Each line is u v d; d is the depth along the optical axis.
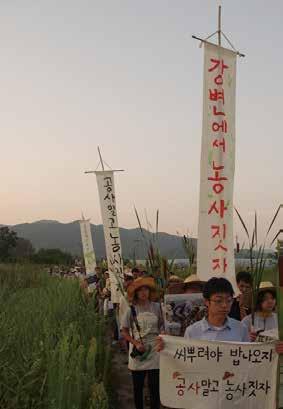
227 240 4.88
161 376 3.71
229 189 4.93
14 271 11.27
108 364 6.93
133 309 5.44
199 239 4.91
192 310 5.20
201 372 3.67
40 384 4.53
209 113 4.98
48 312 7.36
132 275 8.12
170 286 5.71
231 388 3.63
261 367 3.62
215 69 4.99
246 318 4.85
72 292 11.26
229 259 4.87
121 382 7.50
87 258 15.90
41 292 9.61
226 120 4.99
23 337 5.52
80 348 5.29
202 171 4.96
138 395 5.40
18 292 8.45
